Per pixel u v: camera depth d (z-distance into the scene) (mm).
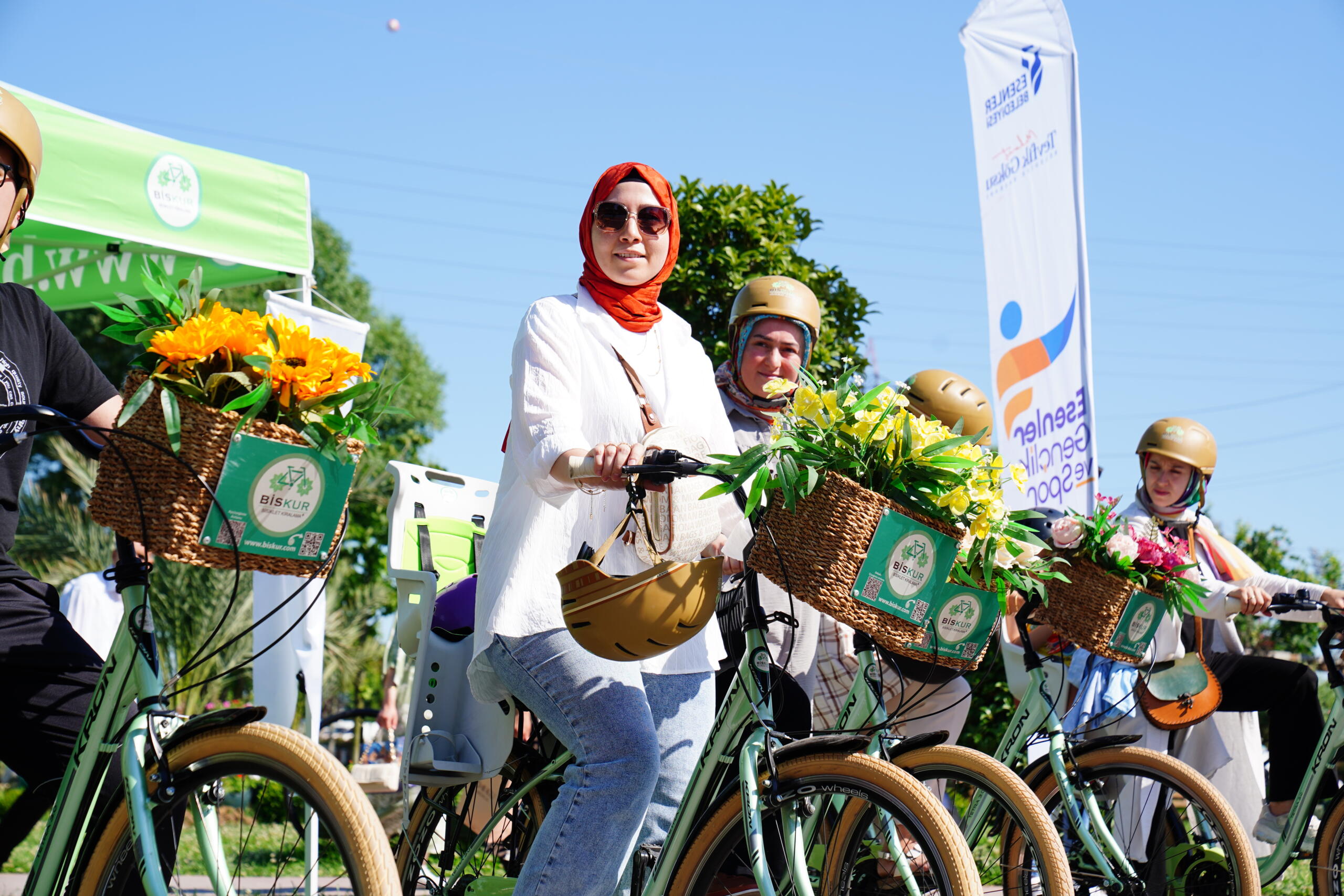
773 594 3332
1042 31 5082
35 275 5820
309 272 5223
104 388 2611
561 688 2453
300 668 4594
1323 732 3959
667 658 2750
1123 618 3508
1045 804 3572
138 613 2092
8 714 2314
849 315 8117
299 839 2301
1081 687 4156
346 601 14648
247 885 3334
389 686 4980
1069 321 4891
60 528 12055
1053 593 3525
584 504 2623
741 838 2488
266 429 1955
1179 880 3697
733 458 2271
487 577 2582
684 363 2865
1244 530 12898
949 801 3713
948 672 3688
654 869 2594
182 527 1920
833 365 2617
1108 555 3488
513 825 3336
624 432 2670
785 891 2479
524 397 2518
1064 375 4906
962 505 2395
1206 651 4520
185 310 2049
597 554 2264
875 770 2318
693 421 2797
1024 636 3539
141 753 2016
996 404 5297
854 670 3752
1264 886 4043
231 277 5809
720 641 2859
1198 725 4527
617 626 2186
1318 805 3967
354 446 2076
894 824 2500
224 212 4938
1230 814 3451
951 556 2463
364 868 1766
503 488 2646
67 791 2104
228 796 2312
